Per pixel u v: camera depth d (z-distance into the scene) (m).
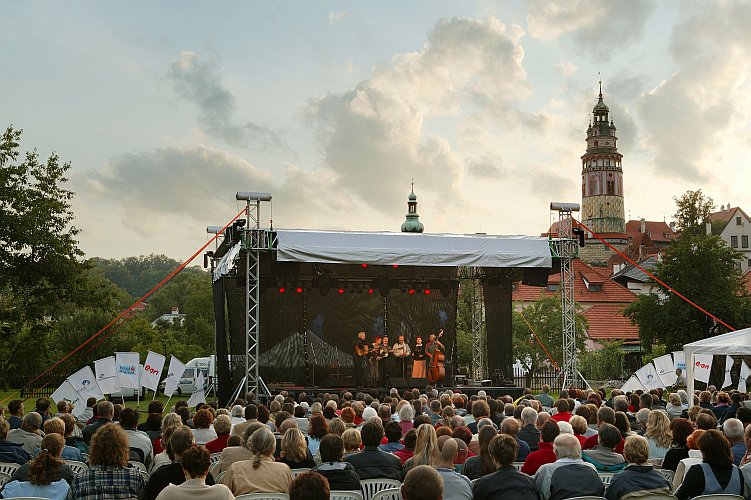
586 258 140.25
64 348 42.69
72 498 6.82
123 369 21.72
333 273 30.17
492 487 7.17
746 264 117.69
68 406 14.48
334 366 29.72
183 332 64.12
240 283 28.58
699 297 46.78
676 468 9.26
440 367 29.41
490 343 30.95
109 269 195.38
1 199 31.25
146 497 7.00
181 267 26.56
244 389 24.58
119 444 6.95
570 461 7.82
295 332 29.56
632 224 158.75
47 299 32.31
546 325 50.28
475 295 34.69
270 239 24.41
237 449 9.22
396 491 8.23
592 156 150.00
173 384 22.23
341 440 8.10
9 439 10.59
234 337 28.42
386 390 27.42
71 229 32.91
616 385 47.75
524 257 25.84
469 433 9.91
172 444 7.25
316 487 5.28
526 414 11.05
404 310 30.80
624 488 7.50
